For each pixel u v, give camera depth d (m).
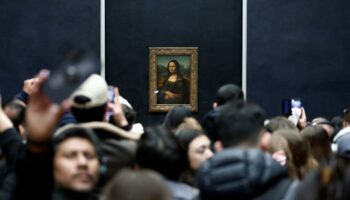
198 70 17.14
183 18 17.12
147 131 4.43
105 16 17.09
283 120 7.01
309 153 5.82
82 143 3.93
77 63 3.34
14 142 4.27
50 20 16.81
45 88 3.36
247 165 3.73
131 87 17.17
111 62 17.12
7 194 3.93
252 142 4.03
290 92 16.84
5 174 4.38
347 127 9.93
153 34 17.09
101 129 5.18
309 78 16.83
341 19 16.84
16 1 16.77
